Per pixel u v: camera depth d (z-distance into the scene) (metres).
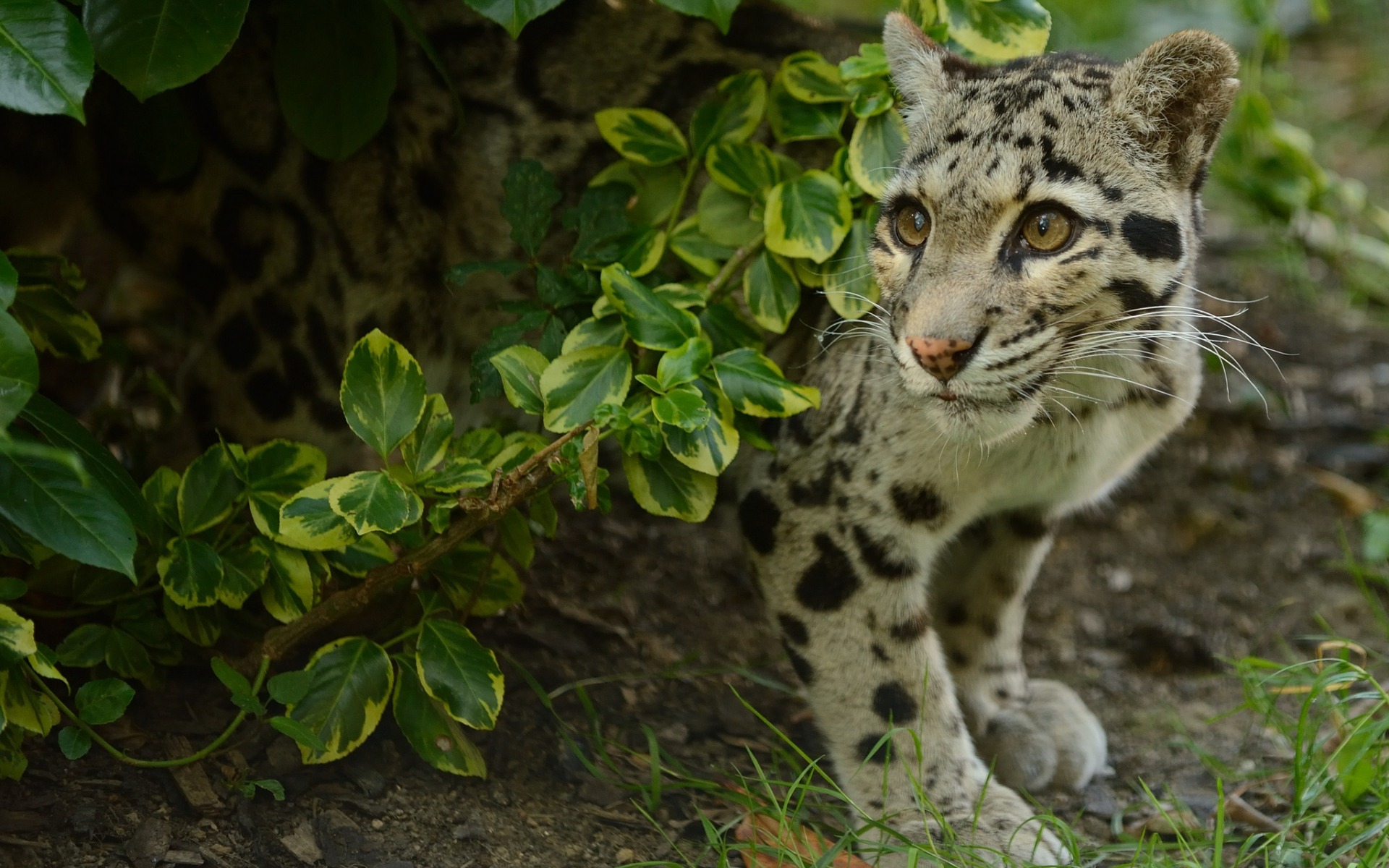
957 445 5.95
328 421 6.96
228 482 5.88
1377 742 6.34
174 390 7.95
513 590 6.31
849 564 6.20
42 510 4.70
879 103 6.03
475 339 7.17
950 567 7.12
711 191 6.28
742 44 7.00
